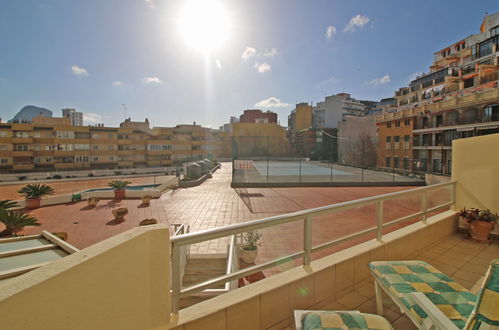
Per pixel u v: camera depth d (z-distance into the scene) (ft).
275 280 6.61
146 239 4.32
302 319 5.16
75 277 3.39
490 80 95.09
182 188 70.03
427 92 127.44
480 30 136.05
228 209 45.34
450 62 137.80
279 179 82.38
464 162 14.11
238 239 18.53
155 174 127.34
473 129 78.89
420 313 5.05
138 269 4.19
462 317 4.99
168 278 4.67
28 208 48.67
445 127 87.45
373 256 8.89
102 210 46.96
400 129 108.68
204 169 101.60
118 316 3.90
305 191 63.21
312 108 280.51
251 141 215.51
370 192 61.67
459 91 106.11
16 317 2.87
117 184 59.21
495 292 3.59
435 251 11.42
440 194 15.49
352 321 5.00
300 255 7.32
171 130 187.73
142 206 49.29
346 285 7.98
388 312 7.03
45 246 10.62
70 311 3.34
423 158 98.43
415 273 6.54
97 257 3.63
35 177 110.73
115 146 164.35
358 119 139.44
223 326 5.36
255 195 58.29
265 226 6.32
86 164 154.92
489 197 12.98
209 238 5.40
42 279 3.09
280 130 229.25
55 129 147.02
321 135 201.46
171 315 5.03
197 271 13.12
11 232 31.83
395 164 111.65
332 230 11.05
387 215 14.96
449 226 13.37
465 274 9.45
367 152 131.34
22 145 139.44
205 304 5.49
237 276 6.02
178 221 38.83
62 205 51.26
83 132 154.40
